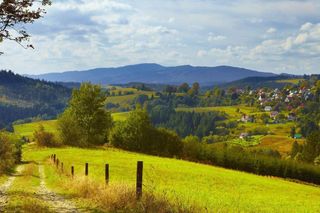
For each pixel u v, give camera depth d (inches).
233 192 1908.2
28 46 752.3
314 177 4308.6
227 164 4485.7
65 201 672.4
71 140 4515.3
